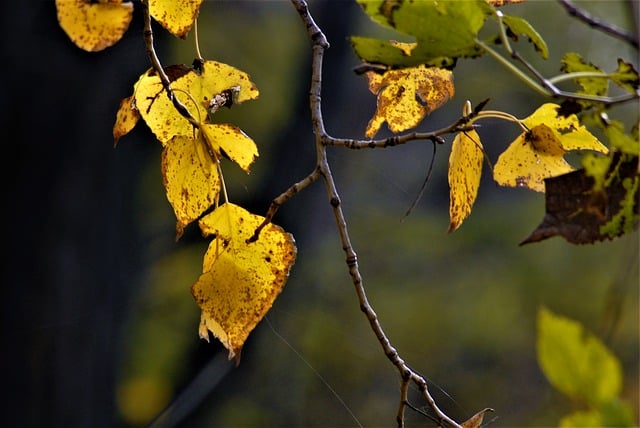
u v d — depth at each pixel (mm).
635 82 1917
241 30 6395
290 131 5164
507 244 7859
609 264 7422
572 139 1986
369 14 1917
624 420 1854
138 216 5281
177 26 1992
